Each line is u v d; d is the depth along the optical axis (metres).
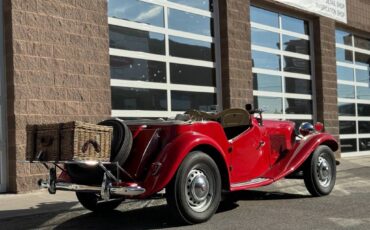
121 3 9.87
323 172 7.65
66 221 6.13
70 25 8.78
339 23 15.59
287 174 7.14
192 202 5.73
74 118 8.70
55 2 8.59
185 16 11.18
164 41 10.64
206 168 5.86
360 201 7.16
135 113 9.87
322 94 14.62
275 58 13.48
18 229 5.71
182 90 10.89
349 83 16.22
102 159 5.24
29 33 8.23
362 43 17.09
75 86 8.76
